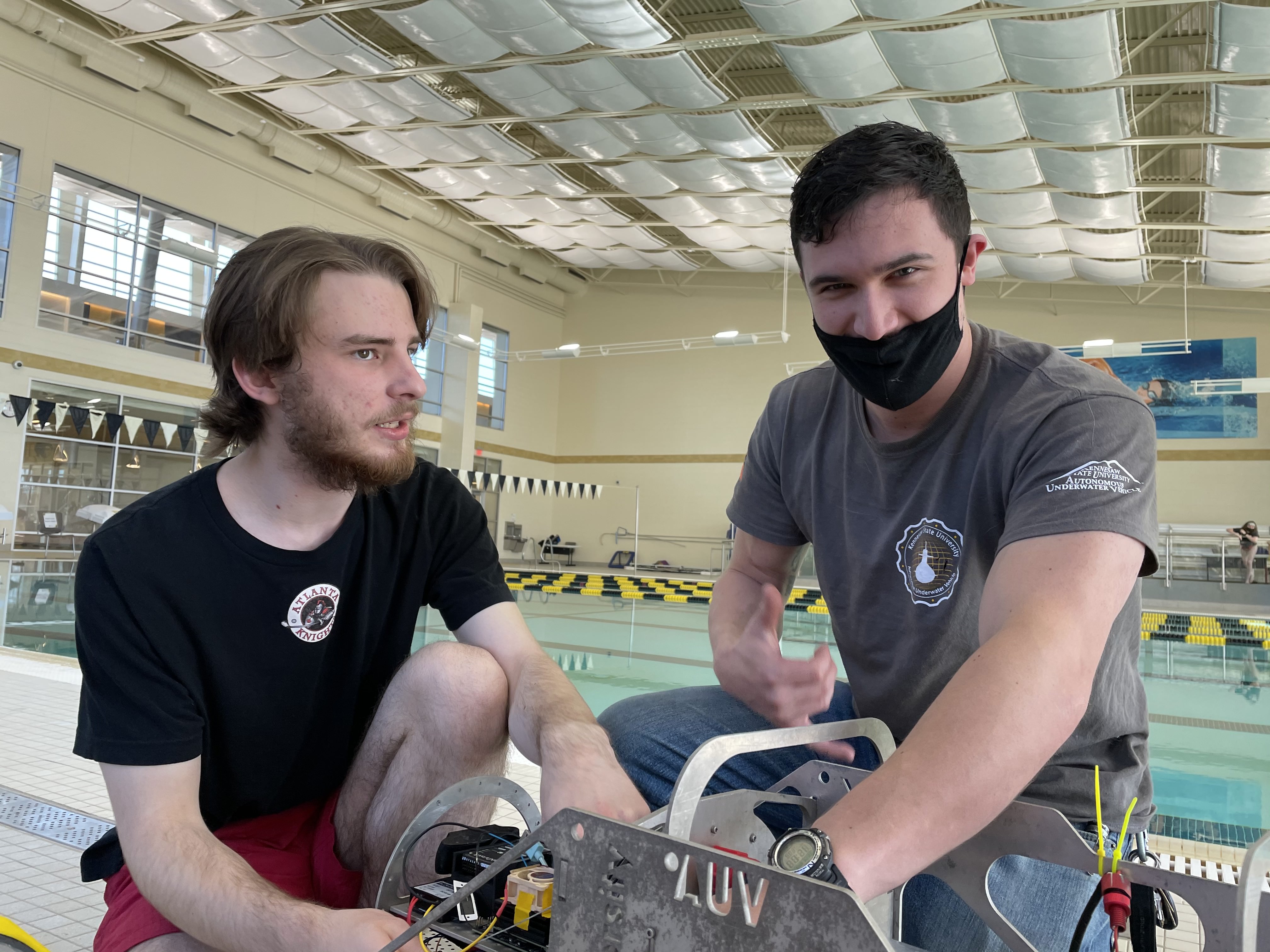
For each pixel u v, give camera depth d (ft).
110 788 3.30
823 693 3.16
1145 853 2.75
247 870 3.07
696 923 1.66
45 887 5.24
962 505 3.47
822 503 4.02
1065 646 2.46
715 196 39.88
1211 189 32.07
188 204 41.16
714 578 54.19
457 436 54.29
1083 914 2.42
